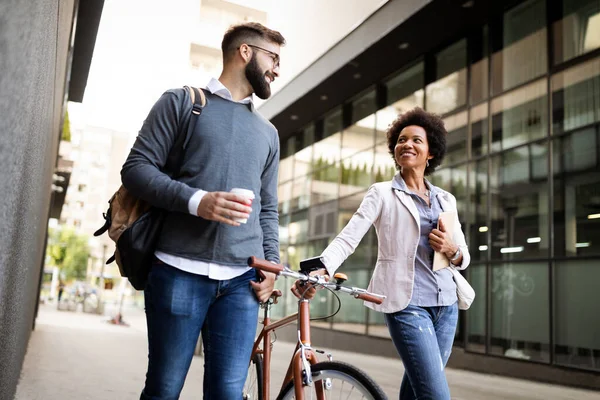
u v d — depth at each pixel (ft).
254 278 7.54
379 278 9.07
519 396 24.71
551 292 33.60
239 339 7.23
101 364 25.84
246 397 11.01
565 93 35.14
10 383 10.22
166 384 6.89
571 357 31.76
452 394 23.97
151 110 7.20
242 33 7.70
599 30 33.42
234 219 6.48
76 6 16.87
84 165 327.67
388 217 9.28
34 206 9.04
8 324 6.84
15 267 6.25
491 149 40.60
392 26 45.98
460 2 41.24
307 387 7.83
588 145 32.94
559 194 34.30
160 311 6.89
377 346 49.39
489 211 39.73
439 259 8.80
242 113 7.51
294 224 73.20
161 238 6.99
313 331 61.98
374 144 56.80
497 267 37.99
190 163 7.06
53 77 8.99
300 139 74.18
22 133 4.23
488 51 42.60
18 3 3.23
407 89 52.54
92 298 119.24
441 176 45.57
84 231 322.96
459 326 40.37
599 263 30.83
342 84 58.49
